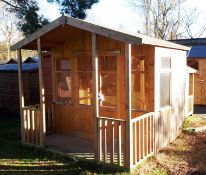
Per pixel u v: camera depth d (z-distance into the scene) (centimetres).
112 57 371
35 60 833
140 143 318
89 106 395
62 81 423
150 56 346
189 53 731
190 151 369
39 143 378
